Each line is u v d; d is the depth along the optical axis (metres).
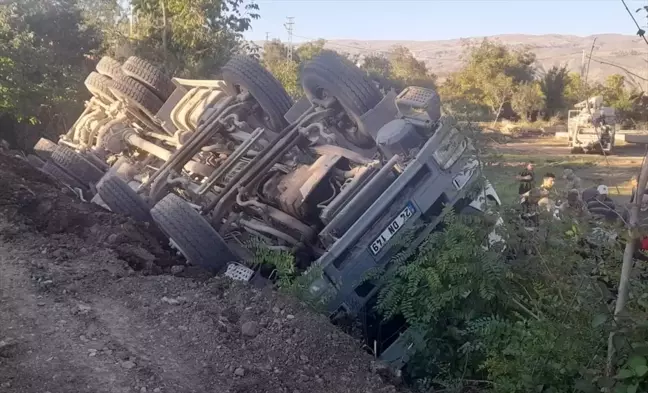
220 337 5.12
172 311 5.43
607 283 4.92
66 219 7.42
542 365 4.37
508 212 5.51
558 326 4.35
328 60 7.56
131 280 5.94
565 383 4.34
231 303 5.68
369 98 7.49
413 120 7.08
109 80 11.10
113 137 10.73
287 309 5.56
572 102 50.53
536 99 50.84
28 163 10.41
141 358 4.66
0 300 5.23
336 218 6.13
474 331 4.94
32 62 17.00
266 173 7.28
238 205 7.26
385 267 6.06
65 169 10.41
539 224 5.43
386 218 6.13
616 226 4.35
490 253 5.29
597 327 4.08
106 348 4.72
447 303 5.46
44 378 4.25
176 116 9.50
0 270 5.79
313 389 4.77
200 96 9.36
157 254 7.01
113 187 7.97
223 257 6.57
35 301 5.30
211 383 4.57
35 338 4.72
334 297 5.89
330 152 7.06
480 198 6.11
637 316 3.92
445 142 6.19
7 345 4.55
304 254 6.68
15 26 18.33
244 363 4.88
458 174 6.25
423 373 5.52
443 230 5.89
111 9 23.83
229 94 9.11
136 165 10.07
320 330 5.39
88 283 5.78
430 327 5.46
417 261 5.57
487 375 5.20
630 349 3.84
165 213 6.57
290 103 8.62
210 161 8.49
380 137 6.80
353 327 5.89
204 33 20.09
